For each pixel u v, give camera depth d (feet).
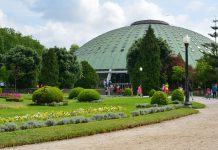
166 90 207.31
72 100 144.05
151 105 105.29
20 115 79.10
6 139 43.80
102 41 437.17
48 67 232.53
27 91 245.45
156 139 46.55
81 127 53.88
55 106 111.45
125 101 138.82
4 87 275.59
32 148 41.32
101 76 393.50
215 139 46.14
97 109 91.71
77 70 276.62
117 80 388.98
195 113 88.38
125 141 45.39
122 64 391.86
